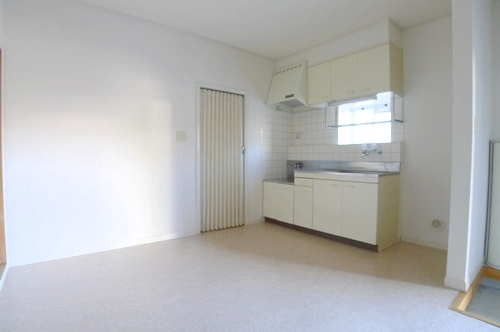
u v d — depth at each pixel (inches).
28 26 93.9
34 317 65.4
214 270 93.5
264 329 61.9
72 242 104.0
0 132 89.1
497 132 97.3
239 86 148.5
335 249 115.2
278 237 131.6
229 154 146.9
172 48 125.4
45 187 98.0
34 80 95.2
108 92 109.8
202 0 101.7
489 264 93.9
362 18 114.3
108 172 110.7
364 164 134.8
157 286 81.6
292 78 148.6
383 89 115.6
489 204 94.4
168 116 125.0
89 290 78.6
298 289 80.4
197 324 63.5
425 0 100.3
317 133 157.9
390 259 104.0
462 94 77.9
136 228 118.1
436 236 116.6
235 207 150.6
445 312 68.6
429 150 117.3
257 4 104.3
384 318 66.1
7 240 91.9
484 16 87.5
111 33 109.9
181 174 129.6
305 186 136.0
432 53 115.6
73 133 102.9
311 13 110.4
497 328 62.1
